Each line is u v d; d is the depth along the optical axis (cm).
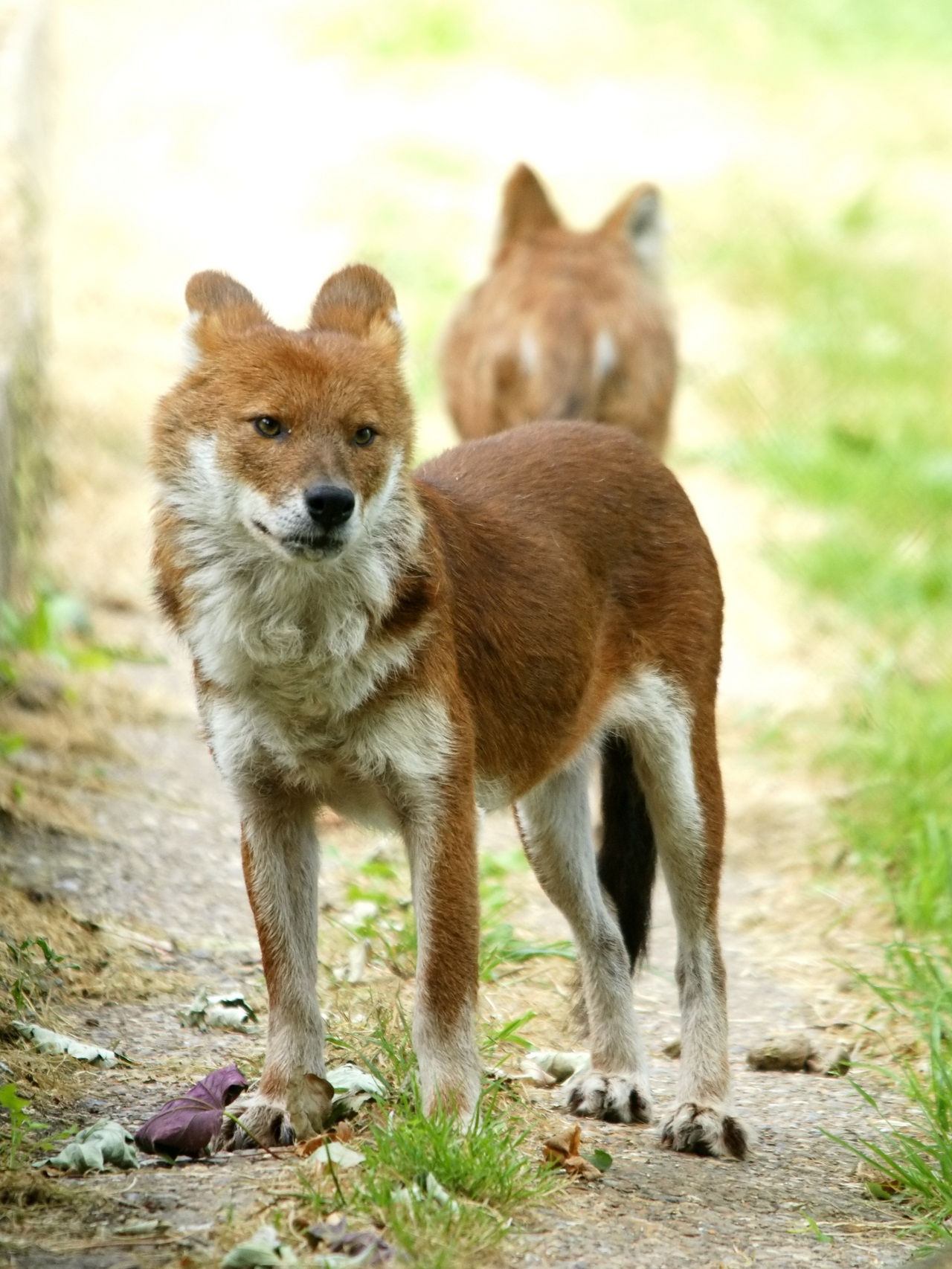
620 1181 750
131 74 3441
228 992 949
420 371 2208
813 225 2955
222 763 776
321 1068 785
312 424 751
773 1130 847
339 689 747
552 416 1492
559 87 3572
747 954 1103
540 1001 985
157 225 2686
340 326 827
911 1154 773
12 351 1409
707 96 3603
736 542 1922
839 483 2059
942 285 2722
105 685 1375
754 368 2400
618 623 877
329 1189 681
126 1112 783
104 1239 642
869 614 1722
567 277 1574
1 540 1302
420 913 759
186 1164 728
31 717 1264
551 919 1119
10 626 1332
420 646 754
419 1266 624
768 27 4038
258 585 752
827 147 3378
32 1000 889
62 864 1064
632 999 879
